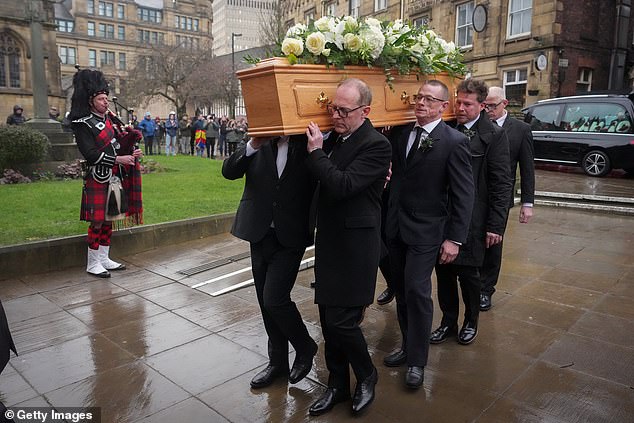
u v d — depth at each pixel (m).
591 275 5.19
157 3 77.94
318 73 2.68
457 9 19.84
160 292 4.78
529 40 16.92
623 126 11.05
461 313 4.35
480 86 3.49
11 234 5.72
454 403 2.88
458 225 3.02
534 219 8.00
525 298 4.56
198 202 8.19
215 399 2.96
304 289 4.88
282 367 3.17
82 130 4.91
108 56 73.88
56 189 9.38
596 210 8.56
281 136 2.83
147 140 20.06
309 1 28.98
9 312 4.27
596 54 17.47
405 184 3.13
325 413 2.80
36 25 13.25
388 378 3.19
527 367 3.30
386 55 3.00
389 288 4.46
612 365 3.31
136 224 5.81
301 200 2.86
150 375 3.24
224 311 4.32
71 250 5.46
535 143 12.34
